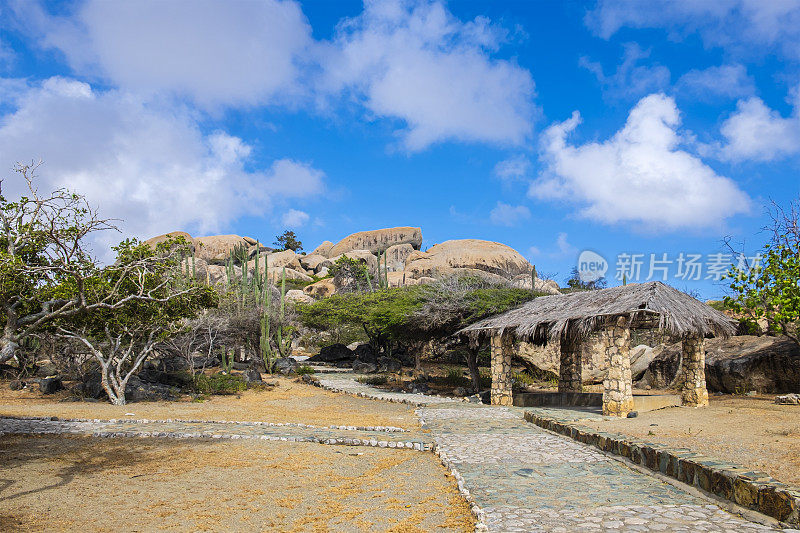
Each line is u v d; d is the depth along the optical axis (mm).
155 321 18906
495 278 26312
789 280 14250
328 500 7652
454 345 26859
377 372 32312
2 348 9578
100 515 7012
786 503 5988
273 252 84125
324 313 34656
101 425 13977
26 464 9789
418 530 6387
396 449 11219
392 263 80188
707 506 6918
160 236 70875
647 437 10242
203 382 22688
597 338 25422
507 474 8766
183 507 7344
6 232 10172
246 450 11031
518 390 22578
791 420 11078
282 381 27719
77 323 18031
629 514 6605
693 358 16125
